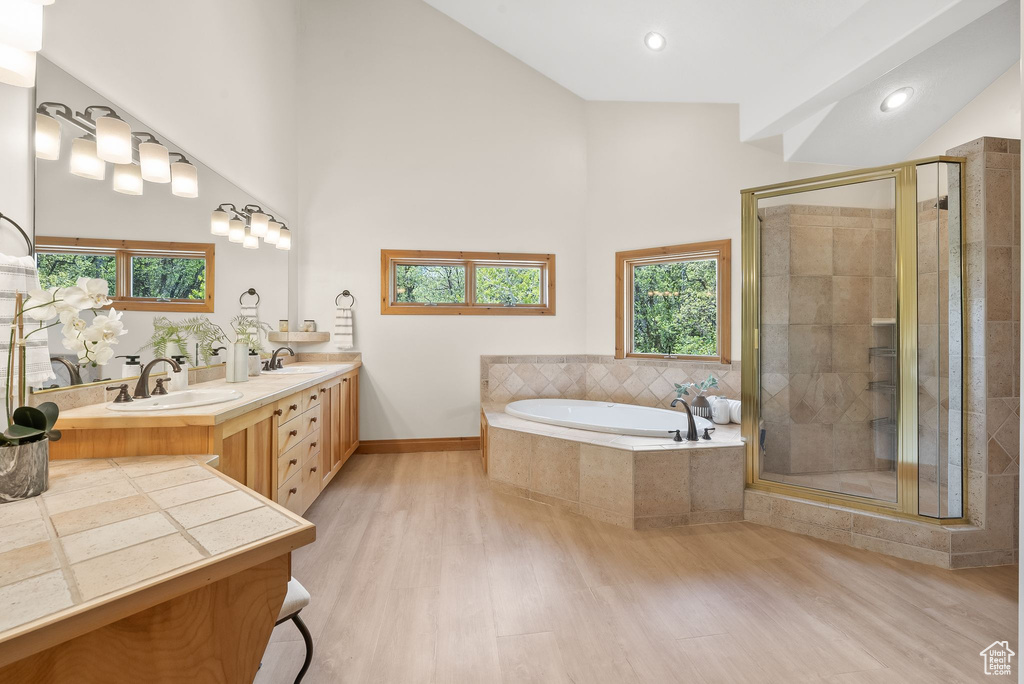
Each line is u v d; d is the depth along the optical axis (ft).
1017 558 7.06
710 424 9.87
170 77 7.52
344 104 13.50
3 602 1.91
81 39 5.63
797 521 8.20
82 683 2.15
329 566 7.01
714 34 9.96
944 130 9.81
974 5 6.53
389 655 5.05
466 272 14.06
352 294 13.47
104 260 5.97
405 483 10.92
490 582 6.56
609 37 11.35
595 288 14.24
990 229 7.13
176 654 2.36
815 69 9.07
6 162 4.55
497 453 10.46
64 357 5.27
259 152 10.89
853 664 4.90
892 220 7.72
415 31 13.80
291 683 4.61
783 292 8.66
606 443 8.79
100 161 5.83
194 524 2.81
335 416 10.66
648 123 13.48
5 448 3.22
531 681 4.68
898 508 7.48
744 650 5.13
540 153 14.24
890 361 7.80
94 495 3.38
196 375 8.13
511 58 14.16
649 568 6.96
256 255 10.59
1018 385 7.10
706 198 12.54
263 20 11.06
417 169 13.76
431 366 13.82
